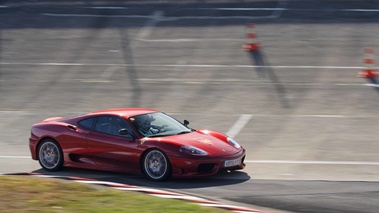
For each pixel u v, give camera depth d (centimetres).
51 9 10231
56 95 6588
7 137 5069
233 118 5462
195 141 3538
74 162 3806
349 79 6712
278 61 7488
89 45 8550
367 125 5069
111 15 9769
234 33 8625
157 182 3462
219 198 2988
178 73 7212
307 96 6162
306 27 8669
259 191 3133
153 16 9588
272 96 6206
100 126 3756
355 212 2633
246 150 4400
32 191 2809
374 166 3819
